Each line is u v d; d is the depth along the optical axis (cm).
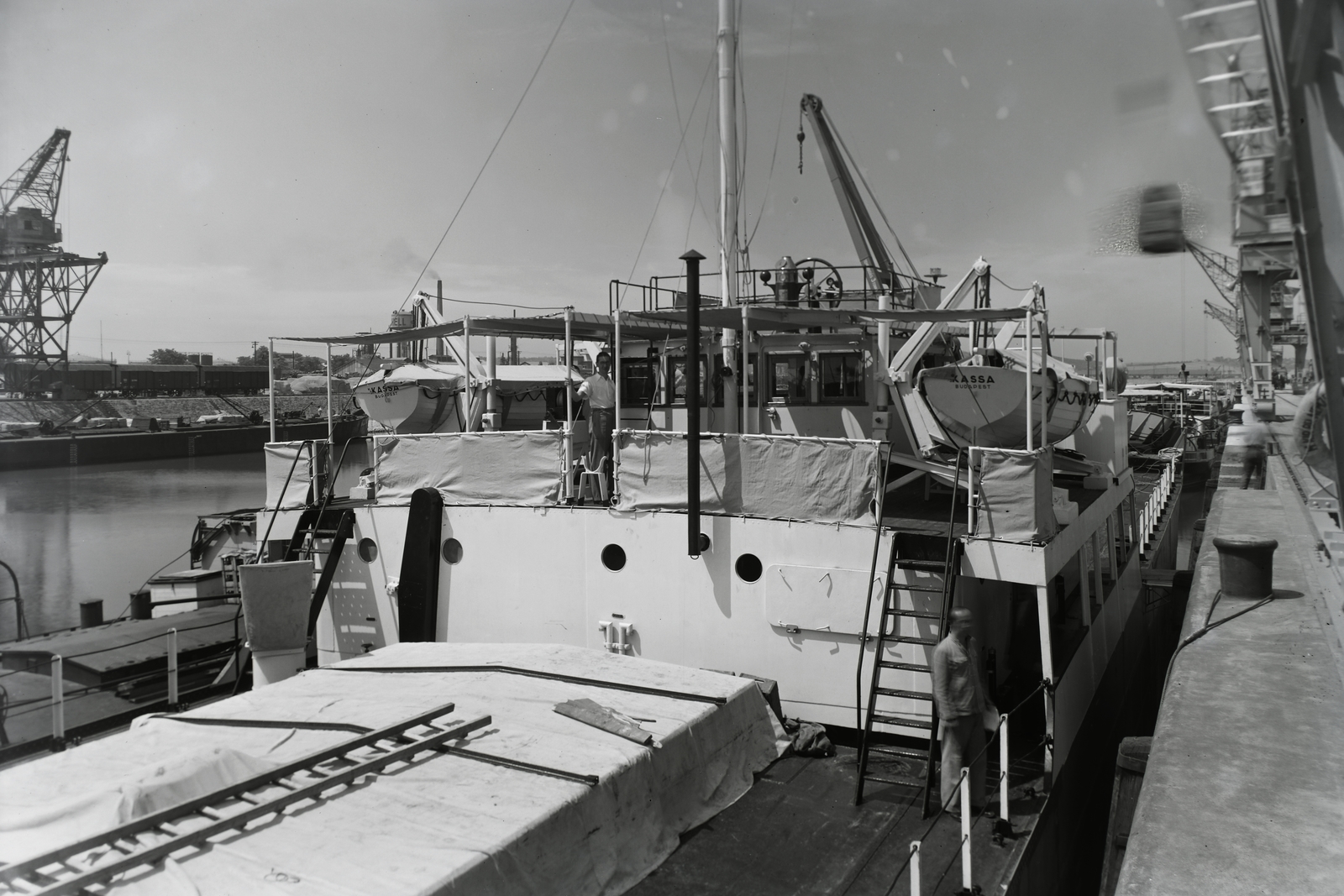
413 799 708
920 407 1291
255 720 858
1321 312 275
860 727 980
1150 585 1998
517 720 871
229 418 9438
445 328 1455
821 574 1089
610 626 1207
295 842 636
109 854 613
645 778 802
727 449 1141
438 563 1310
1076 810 1169
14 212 6725
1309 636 974
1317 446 355
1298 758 683
